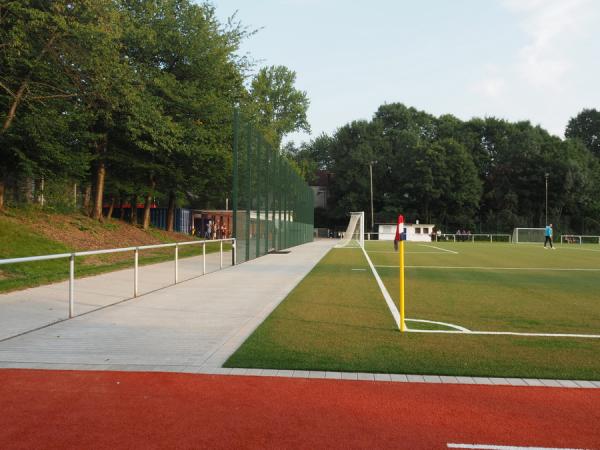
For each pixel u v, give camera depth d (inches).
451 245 1863.9
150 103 987.9
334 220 3309.5
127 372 219.6
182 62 1170.6
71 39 793.6
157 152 1152.8
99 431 158.9
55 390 196.2
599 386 203.9
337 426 163.6
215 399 187.0
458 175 2928.2
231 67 1300.4
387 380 209.6
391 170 3169.3
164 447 147.9
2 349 258.2
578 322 343.3
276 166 1139.3
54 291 464.4
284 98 2687.0
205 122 1192.8
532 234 2509.8
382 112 3408.0
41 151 850.8
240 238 821.9
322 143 3791.8
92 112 941.8
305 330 306.0
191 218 2048.5
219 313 362.3
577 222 2930.6
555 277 655.8
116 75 868.0
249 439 153.5
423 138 3346.5
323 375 215.8
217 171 1302.9
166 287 505.4
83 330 304.0
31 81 808.9
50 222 927.7
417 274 679.7
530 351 259.4
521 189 3056.1
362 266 799.1
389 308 391.2
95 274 604.4
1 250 665.6
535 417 172.4
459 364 233.6
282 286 518.9
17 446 148.3
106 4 791.7
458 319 351.3
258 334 293.7
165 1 1113.4
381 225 2615.7
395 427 163.3
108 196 1285.7
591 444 152.5
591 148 3563.0
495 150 3240.7
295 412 175.0
